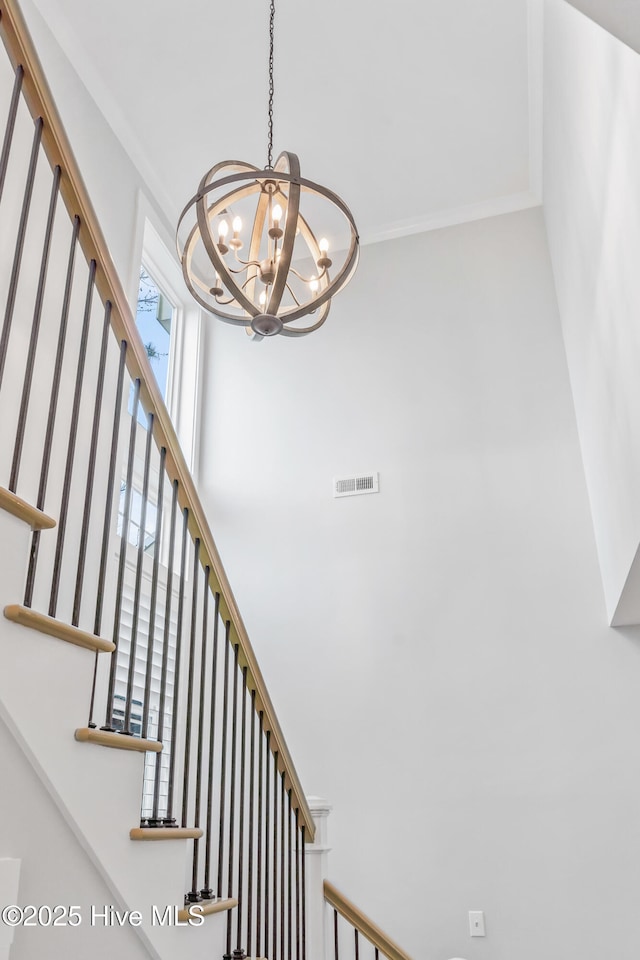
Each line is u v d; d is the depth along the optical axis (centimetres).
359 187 490
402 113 437
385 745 405
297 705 427
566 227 391
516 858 366
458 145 459
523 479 439
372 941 323
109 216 418
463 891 367
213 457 507
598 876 353
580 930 347
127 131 443
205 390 530
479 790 383
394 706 411
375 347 505
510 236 502
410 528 449
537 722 387
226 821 392
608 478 344
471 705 400
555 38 348
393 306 511
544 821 369
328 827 396
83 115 406
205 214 239
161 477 217
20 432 159
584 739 378
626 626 393
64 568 316
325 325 522
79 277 348
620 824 359
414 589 434
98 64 407
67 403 330
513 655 403
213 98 429
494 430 456
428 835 381
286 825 369
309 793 405
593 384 359
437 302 502
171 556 216
